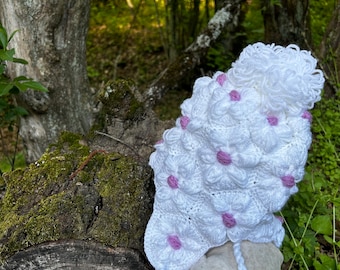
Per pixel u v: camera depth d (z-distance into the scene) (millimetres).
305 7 1478
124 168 750
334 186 1152
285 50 595
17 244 638
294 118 572
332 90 1485
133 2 2420
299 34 1493
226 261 587
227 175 560
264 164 558
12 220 669
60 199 680
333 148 1241
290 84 545
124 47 2201
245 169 556
